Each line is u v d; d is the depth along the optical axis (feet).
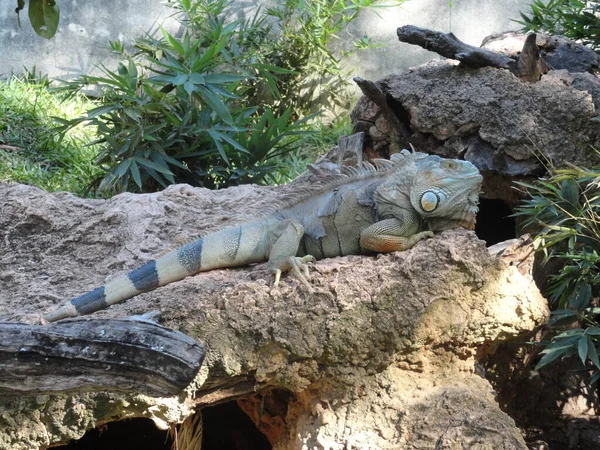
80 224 10.56
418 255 9.25
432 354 9.42
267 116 14.44
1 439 8.95
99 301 9.40
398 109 12.09
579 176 10.39
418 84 11.87
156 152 13.85
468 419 9.09
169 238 10.41
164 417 9.22
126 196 10.93
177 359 8.18
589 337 10.12
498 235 12.59
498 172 11.38
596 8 13.55
